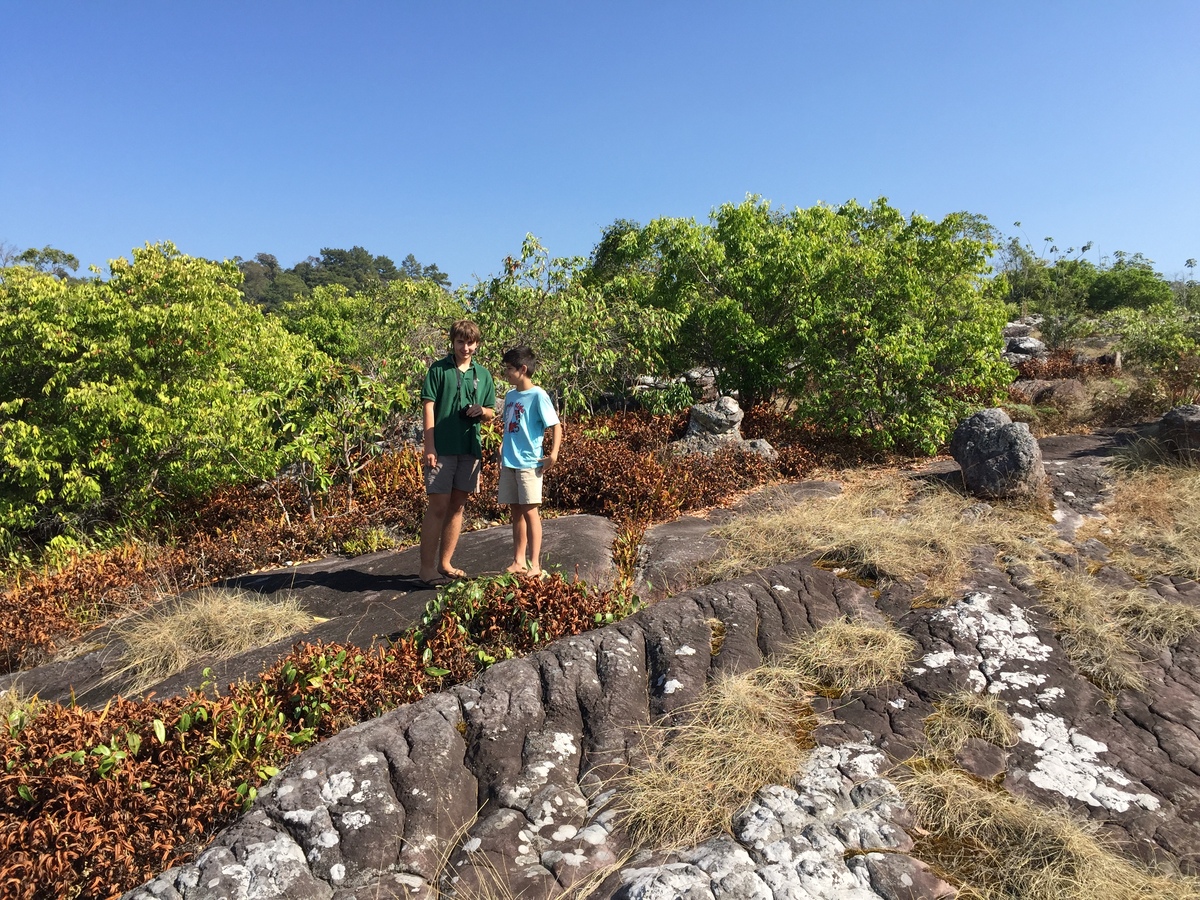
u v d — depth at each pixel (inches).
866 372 393.7
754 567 228.4
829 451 397.4
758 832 123.0
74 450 342.6
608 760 145.3
